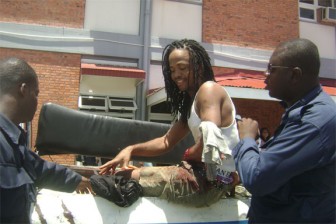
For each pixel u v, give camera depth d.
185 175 2.33
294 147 1.74
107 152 3.13
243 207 2.48
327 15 11.91
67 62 9.46
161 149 2.73
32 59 9.23
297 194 1.81
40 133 3.03
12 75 1.80
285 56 1.91
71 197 2.20
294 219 1.79
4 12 9.18
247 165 1.83
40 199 2.16
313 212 1.76
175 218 2.32
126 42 9.98
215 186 2.38
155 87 10.12
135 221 2.24
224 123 2.27
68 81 9.40
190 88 2.49
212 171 2.24
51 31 9.41
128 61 10.03
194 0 10.67
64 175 2.24
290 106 1.98
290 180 1.83
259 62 11.09
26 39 9.23
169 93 2.68
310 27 11.92
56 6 9.54
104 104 9.59
